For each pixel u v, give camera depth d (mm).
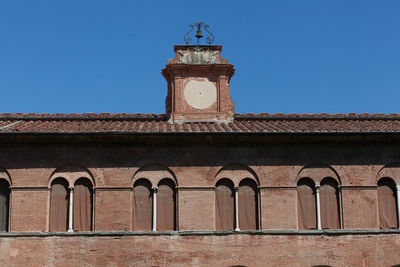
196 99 32250
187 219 28781
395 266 28984
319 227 29141
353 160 29906
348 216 29328
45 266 27656
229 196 29391
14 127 29750
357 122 32406
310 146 29922
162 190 29297
